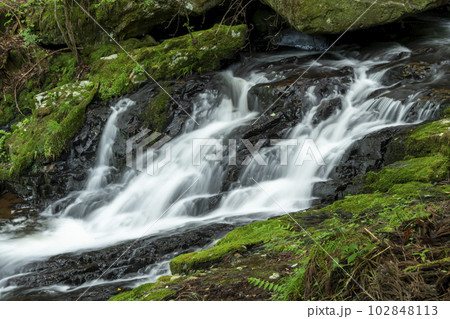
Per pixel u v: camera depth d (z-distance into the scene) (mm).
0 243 7379
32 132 9789
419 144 6496
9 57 11852
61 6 11062
